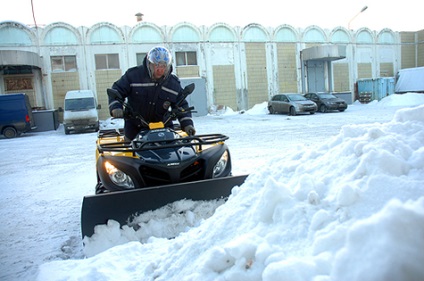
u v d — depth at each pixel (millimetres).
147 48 26984
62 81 25469
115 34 26250
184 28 27734
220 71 28672
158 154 3693
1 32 24359
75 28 25422
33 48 24859
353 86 32969
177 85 4449
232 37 28797
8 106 18469
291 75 30562
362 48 33156
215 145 3971
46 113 21766
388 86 31375
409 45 34844
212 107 28094
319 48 28938
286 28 30203
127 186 3516
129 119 4430
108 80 26234
